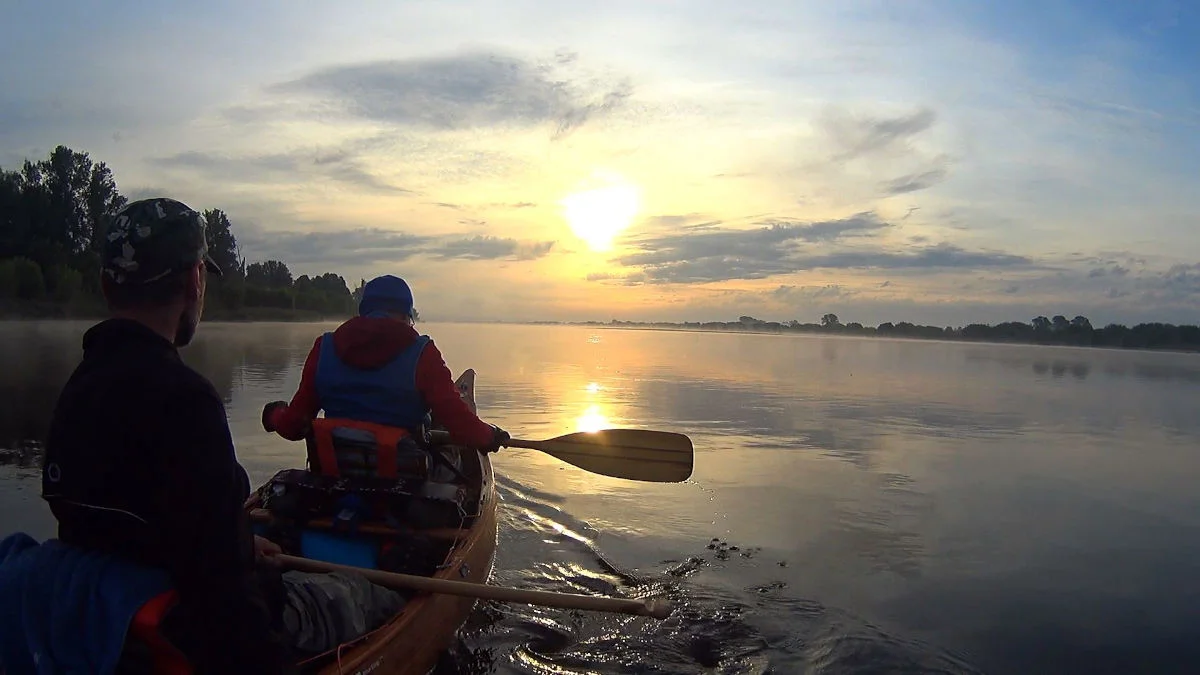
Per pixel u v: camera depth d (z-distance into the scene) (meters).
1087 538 6.68
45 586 1.86
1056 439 12.04
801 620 4.78
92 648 1.82
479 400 14.32
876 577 5.55
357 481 3.90
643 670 4.11
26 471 7.20
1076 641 4.64
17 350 20.52
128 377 1.82
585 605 3.48
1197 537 6.80
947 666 4.28
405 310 4.28
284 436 4.28
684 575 5.42
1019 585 5.52
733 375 22.95
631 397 15.52
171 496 1.78
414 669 3.51
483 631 4.43
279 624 2.68
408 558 3.79
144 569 1.86
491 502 5.20
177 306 2.02
